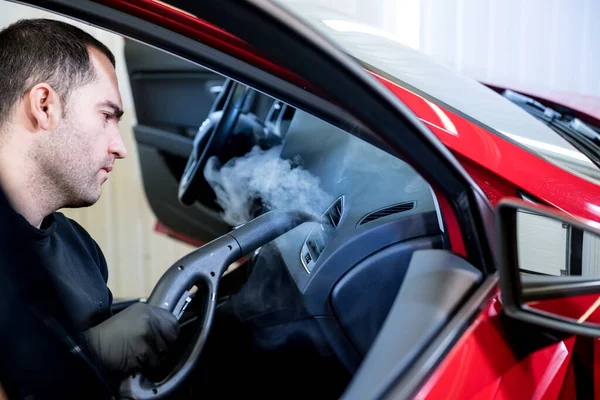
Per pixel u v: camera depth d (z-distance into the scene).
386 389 0.60
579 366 0.80
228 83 1.58
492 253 0.70
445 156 0.67
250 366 1.02
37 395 0.65
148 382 0.80
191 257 0.89
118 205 2.81
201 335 0.85
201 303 0.89
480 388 0.64
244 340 1.03
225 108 1.48
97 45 0.94
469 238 0.71
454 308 0.67
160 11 0.77
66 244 1.01
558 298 0.66
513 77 3.00
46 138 0.87
